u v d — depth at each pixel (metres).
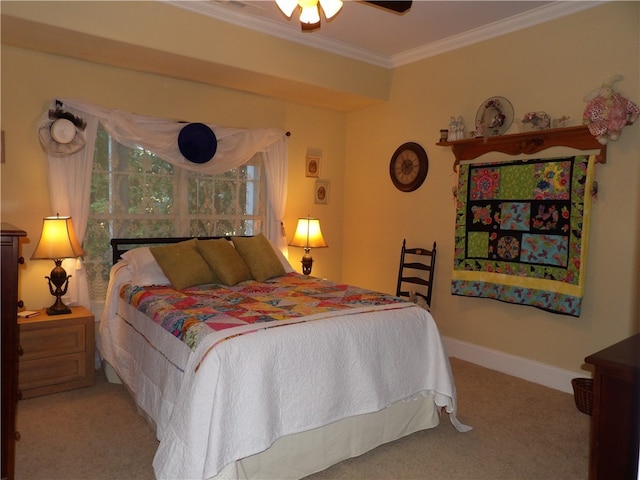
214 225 4.11
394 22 3.51
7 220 3.14
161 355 2.36
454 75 3.88
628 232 2.90
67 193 3.28
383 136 4.55
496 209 3.52
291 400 2.04
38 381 2.95
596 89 2.98
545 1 3.14
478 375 3.50
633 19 2.86
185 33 3.19
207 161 3.91
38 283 3.28
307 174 4.71
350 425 2.28
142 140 3.58
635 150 2.86
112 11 2.89
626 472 1.29
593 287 3.08
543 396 3.11
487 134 3.57
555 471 2.20
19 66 3.12
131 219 3.66
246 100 4.22
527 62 3.39
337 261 5.04
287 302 2.72
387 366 2.38
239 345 1.96
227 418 1.85
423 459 2.31
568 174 3.11
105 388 3.11
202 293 2.97
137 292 2.98
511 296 3.42
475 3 3.17
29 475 2.09
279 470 2.06
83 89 3.37
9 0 2.56
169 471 1.83
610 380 1.32
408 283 4.37
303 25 2.23
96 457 2.25
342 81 4.09
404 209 4.36
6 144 3.11
